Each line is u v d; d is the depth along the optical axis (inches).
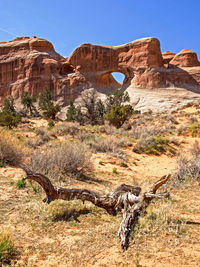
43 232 134.6
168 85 2161.7
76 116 1462.8
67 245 118.6
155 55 2277.3
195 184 259.3
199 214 158.2
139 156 519.8
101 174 336.8
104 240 121.6
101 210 172.6
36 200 188.4
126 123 1052.5
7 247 108.7
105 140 568.4
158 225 132.3
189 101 1863.9
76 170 322.0
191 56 2402.8
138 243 114.3
